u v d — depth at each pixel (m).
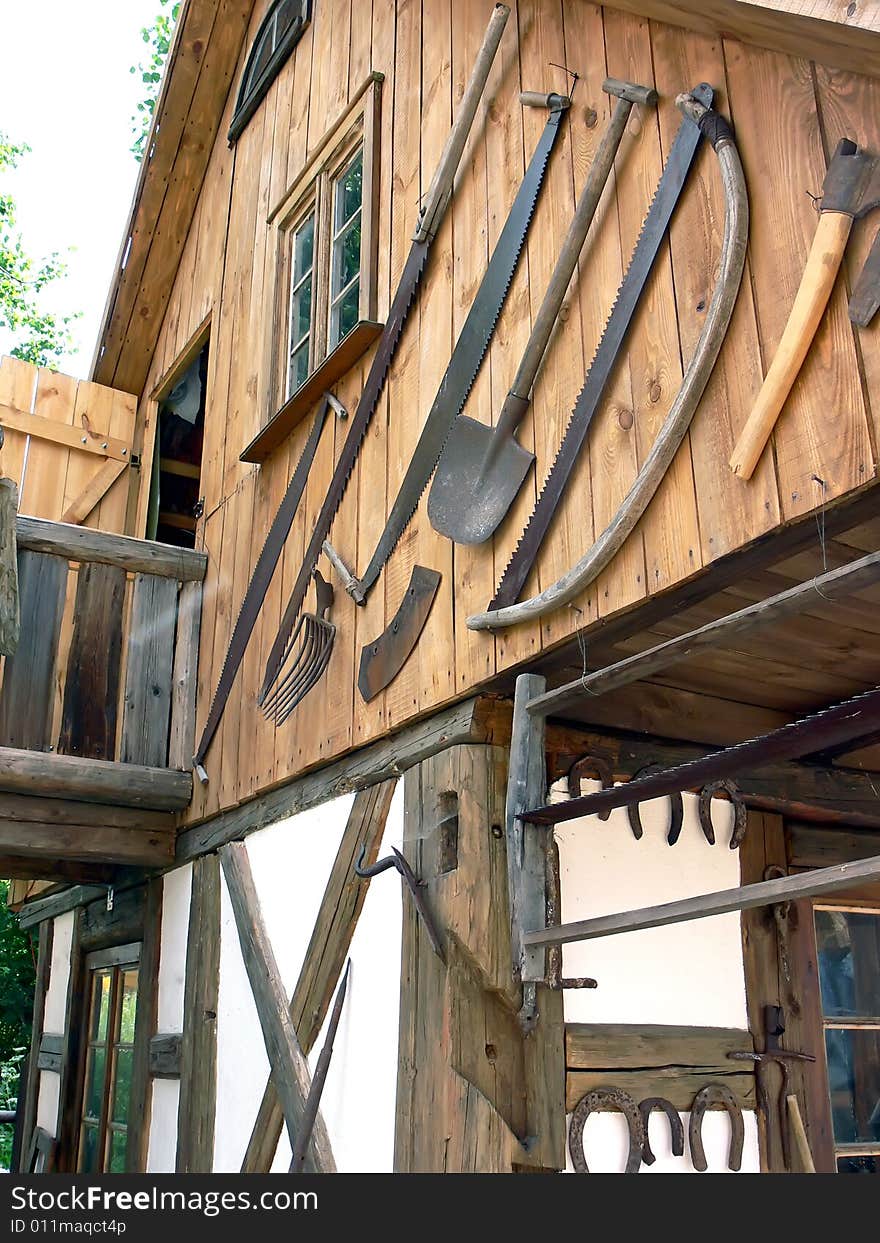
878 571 1.58
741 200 2.10
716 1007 2.86
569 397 2.56
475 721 2.71
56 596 4.53
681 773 1.93
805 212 1.98
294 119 4.80
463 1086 2.48
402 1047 2.77
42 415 5.61
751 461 1.97
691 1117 2.68
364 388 3.61
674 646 1.95
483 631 2.69
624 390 2.38
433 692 2.87
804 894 1.65
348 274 4.06
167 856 4.65
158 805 4.54
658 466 2.18
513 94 3.03
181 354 5.90
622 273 2.46
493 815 2.66
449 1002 2.53
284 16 5.10
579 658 2.53
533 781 2.44
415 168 3.54
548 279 2.74
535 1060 2.51
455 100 3.36
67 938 6.53
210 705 4.55
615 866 2.82
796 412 1.92
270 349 4.57
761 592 2.29
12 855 4.71
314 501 3.88
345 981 3.11
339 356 3.68
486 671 2.65
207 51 5.74
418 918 2.79
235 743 4.21
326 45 4.55
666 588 2.15
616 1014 2.68
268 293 4.74
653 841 2.91
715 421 2.10
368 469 3.49
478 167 3.14
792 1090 2.88
